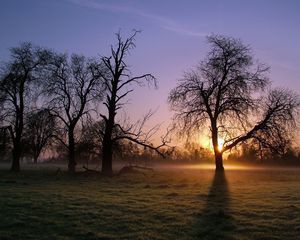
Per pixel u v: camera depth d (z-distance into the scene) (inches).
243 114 2053.4
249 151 2215.8
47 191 1108.5
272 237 610.2
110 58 2037.4
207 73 2145.7
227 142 2142.0
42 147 2834.6
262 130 2065.7
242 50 2134.6
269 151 2102.6
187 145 2130.9
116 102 2017.7
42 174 1951.3
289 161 3567.9
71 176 1822.1
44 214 769.6
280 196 1031.0
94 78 2170.3
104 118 2000.5
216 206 853.8
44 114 2116.1
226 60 2128.4
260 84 2090.3
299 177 1962.4
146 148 2031.3
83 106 2182.6
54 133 2230.6
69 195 1019.9
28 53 2181.3
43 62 2181.3
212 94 2128.4
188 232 641.6
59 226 681.6
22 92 2191.2
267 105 2089.1
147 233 636.7
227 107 2078.0
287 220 712.4
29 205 856.3
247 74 2108.8
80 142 2129.7
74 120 2177.7
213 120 2129.7
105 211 793.6
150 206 850.1
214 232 637.9
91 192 1100.5
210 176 1951.3
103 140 2016.5
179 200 943.7
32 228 673.6
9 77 2153.1
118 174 1985.7
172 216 746.8
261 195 1053.8
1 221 714.8
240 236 618.2
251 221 706.2
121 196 1015.0
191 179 1710.1
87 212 782.5
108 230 658.8
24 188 1186.6
